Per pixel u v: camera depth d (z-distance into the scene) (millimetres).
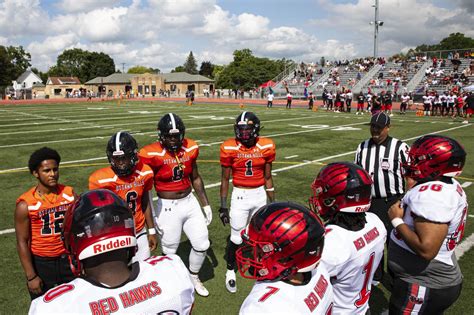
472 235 4988
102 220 1510
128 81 70438
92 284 1515
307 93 36781
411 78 32594
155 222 3865
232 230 4059
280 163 9367
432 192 2166
